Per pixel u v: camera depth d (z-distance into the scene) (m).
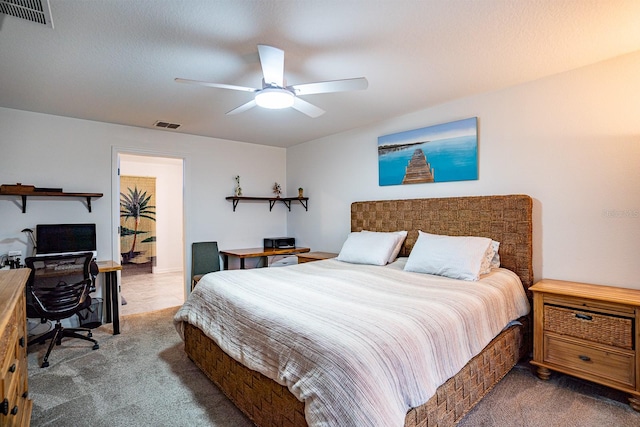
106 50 2.06
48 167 3.42
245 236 4.93
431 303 1.84
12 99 2.95
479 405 2.00
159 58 2.18
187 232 4.39
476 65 2.35
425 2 1.61
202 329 2.32
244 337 1.84
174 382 2.33
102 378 2.39
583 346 2.12
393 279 2.49
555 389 2.18
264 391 1.69
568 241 2.49
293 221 5.21
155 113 3.41
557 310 2.23
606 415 1.90
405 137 3.51
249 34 1.89
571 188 2.47
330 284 2.34
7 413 1.17
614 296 2.02
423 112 3.37
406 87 2.76
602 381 2.04
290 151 5.26
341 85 2.03
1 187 3.04
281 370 1.51
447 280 2.42
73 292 2.89
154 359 2.72
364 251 3.29
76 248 3.46
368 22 1.79
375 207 3.77
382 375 1.27
